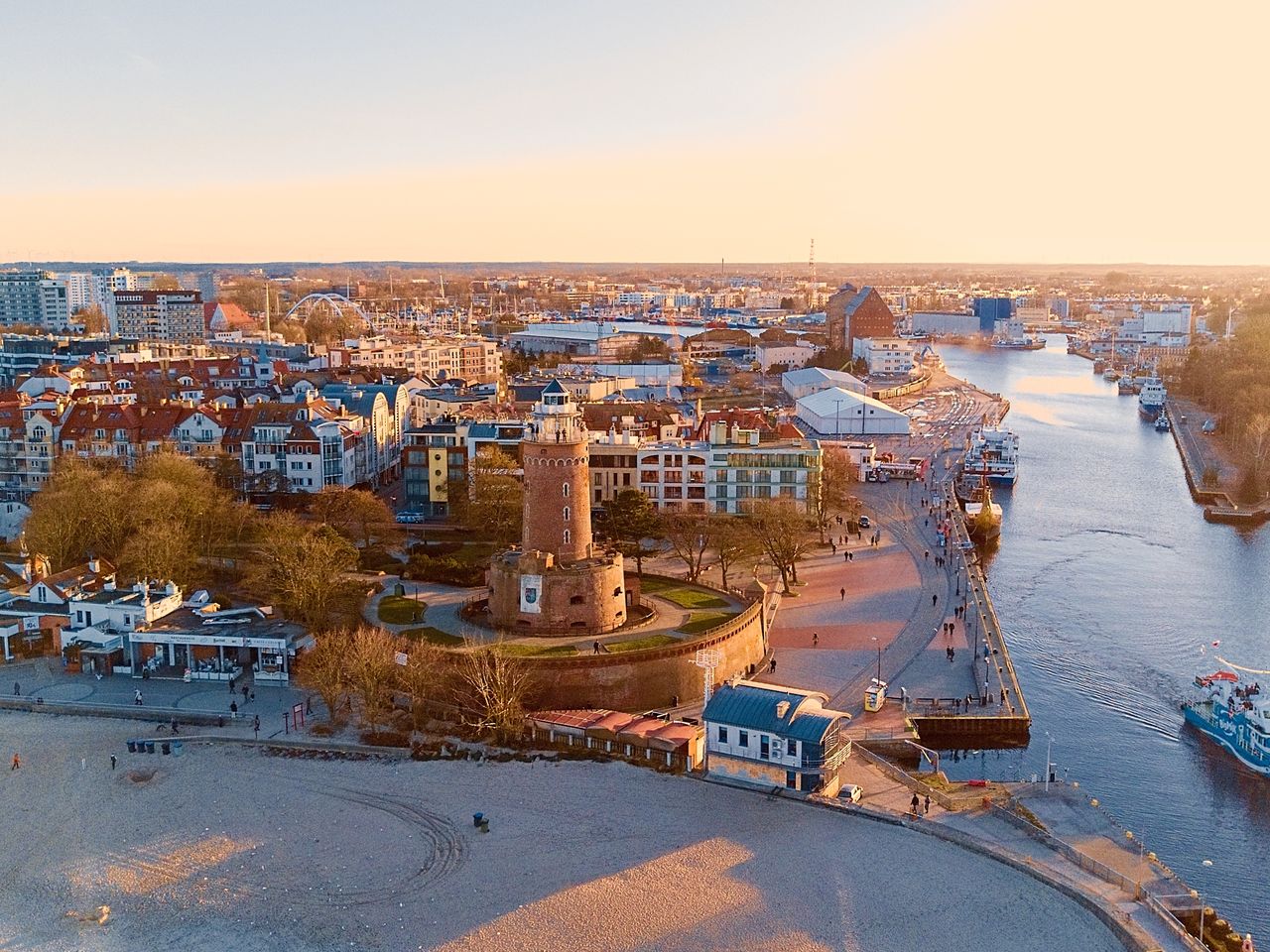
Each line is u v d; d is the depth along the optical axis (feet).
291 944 327.47
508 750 456.04
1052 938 327.47
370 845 382.01
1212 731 501.15
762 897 346.74
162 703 501.15
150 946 328.08
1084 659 595.06
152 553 610.24
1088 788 454.40
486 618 566.77
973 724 496.23
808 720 417.90
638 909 341.41
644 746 452.35
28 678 533.14
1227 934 345.92
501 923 335.88
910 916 337.31
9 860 375.45
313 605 559.38
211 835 389.39
